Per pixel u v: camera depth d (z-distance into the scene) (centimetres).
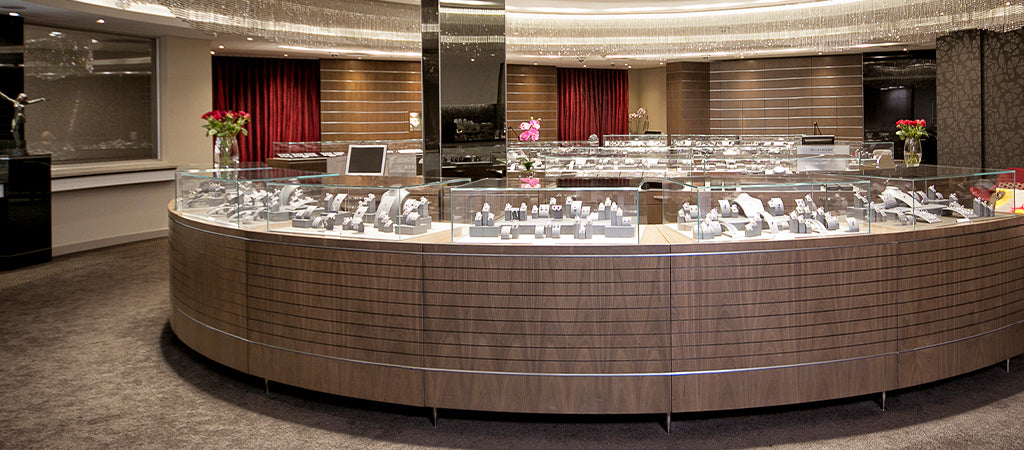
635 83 1980
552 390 393
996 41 1185
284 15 934
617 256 385
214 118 784
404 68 1595
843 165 823
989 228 449
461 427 406
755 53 1605
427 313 402
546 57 1532
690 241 393
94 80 1027
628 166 873
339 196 441
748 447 375
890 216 429
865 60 1662
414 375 407
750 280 392
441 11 657
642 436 390
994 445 371
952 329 437
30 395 460
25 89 940
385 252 407
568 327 390
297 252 431
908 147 928
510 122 1780
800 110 1711
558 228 401
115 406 441
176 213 564
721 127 1753
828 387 407
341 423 413
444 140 669
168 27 1009
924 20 1039
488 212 404
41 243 890
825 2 1086
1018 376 473
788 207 414
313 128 1578
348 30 1074
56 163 982
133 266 874
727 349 393
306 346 434
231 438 394
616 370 391
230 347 476
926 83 1622
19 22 905
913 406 425
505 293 392
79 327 618
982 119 1207
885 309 414
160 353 546
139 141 1095
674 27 1184
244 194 469
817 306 401
